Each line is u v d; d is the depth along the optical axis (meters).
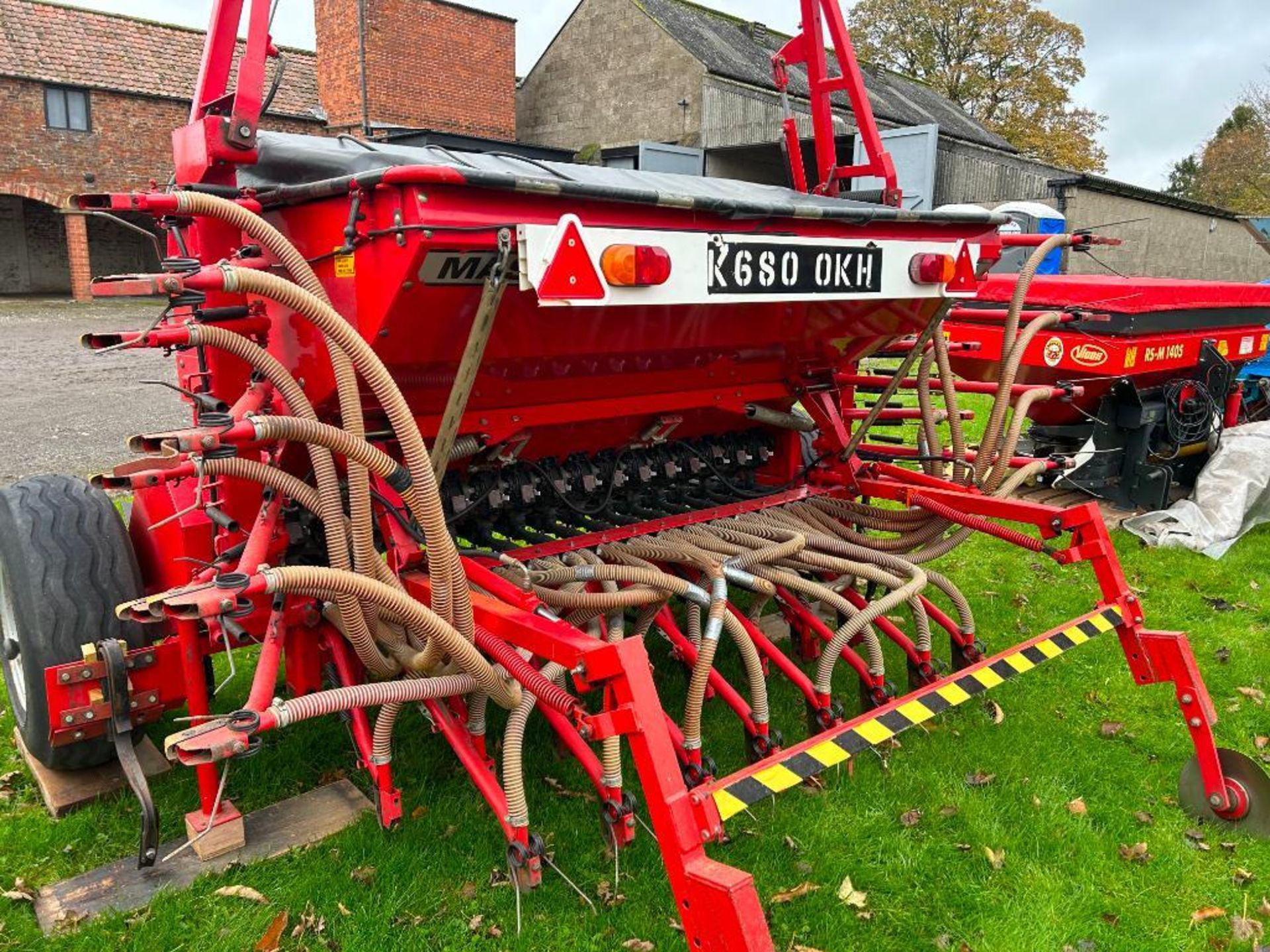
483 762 2.36
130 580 2.66
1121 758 3.16
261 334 2.55
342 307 2.32
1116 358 5.24
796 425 3.60
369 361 2.00
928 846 2.68
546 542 3.09
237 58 13.76
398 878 2.48
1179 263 21.69
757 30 26.08
